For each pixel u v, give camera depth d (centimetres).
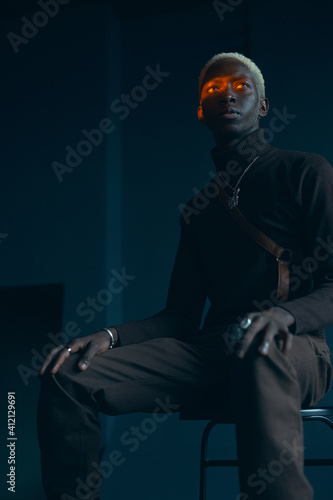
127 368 118
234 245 135
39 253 329
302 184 131
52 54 358
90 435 112
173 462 277
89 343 122
